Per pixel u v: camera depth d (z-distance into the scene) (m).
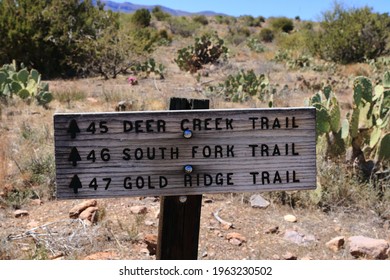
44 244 3.72
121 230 4.07
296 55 20.73
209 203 4.74
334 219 4.48
